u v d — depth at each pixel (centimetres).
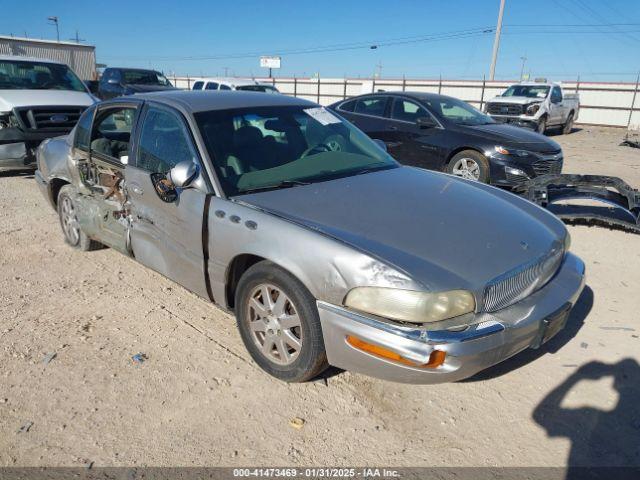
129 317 390
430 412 288
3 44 2367
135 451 258
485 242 286
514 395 302
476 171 785
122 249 425
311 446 262
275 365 309
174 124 365
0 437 267
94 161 443
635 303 420
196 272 345
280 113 399
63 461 252
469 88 3027
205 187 329
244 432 271
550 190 645
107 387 306
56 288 438
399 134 862
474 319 258
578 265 333
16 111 828
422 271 253
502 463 253
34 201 720
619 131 2405
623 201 616
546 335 283
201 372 321
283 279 286
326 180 352
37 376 315
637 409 291
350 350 265
